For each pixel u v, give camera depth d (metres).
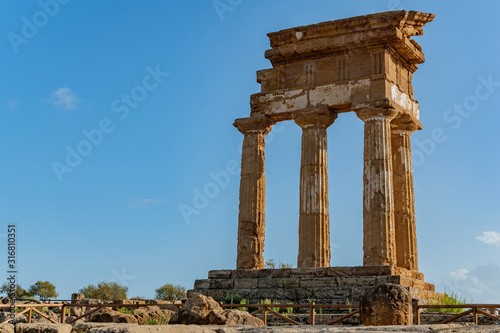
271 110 33.41
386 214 30.06
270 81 33.84
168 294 62.31
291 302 29.16
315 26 32.16
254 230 32.84
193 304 19.80
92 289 63.41
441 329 10.54
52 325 12.87
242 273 31.19
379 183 30.28
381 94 30.78
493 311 29.34
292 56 33.25
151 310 26.23
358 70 31.69
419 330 10.27
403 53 32.56
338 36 31.98
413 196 33.69
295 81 33.16
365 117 31.14
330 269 29.03
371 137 30.73
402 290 15.77
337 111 32.56
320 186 31.72
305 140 32.25
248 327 11.70
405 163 33.62
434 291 30.67
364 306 15.91
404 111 32.53
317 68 32.72
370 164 30.59
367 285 27.92
